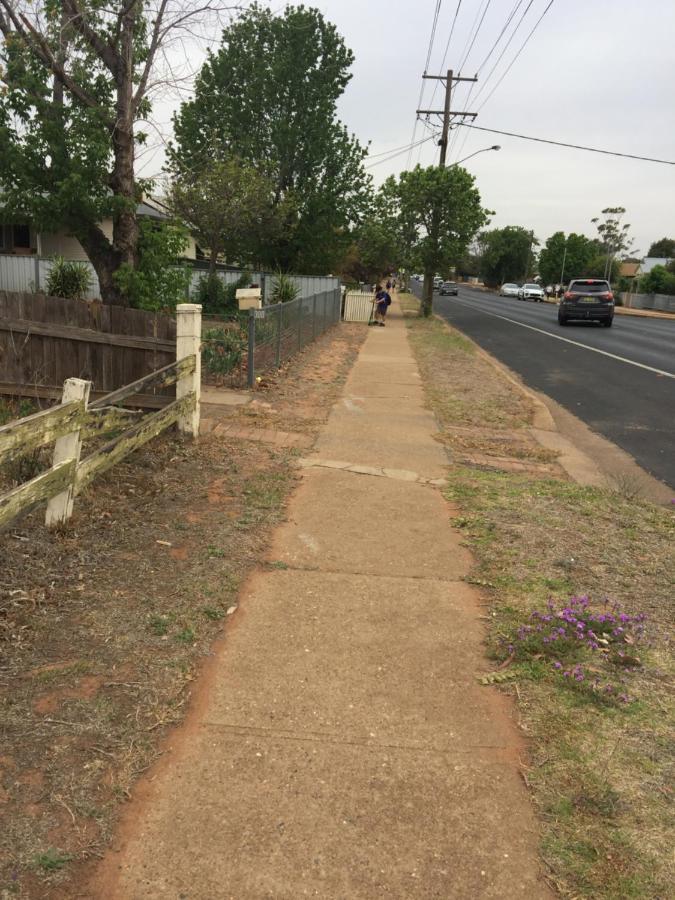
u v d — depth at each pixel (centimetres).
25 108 1211
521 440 877
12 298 782
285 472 656
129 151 1197
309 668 339
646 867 229
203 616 379
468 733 297
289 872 224
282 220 3116
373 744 288
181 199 2589
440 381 1277
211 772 266
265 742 285
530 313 3891
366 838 239
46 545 436
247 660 343
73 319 774
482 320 3212
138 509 528
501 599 420
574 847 238
